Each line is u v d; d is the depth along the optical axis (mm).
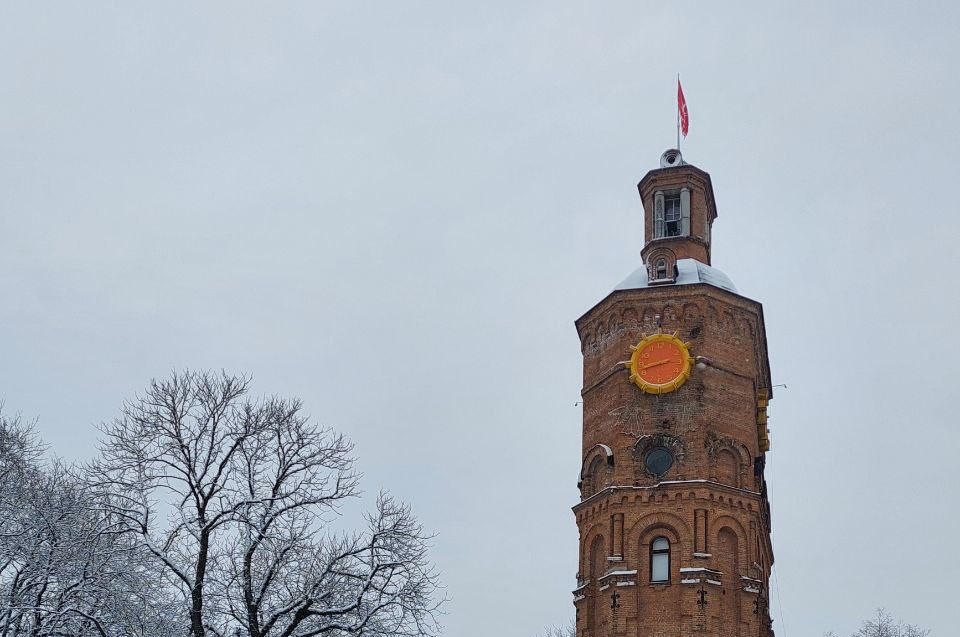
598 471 67562
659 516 64188
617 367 68250
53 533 47250
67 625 45875
